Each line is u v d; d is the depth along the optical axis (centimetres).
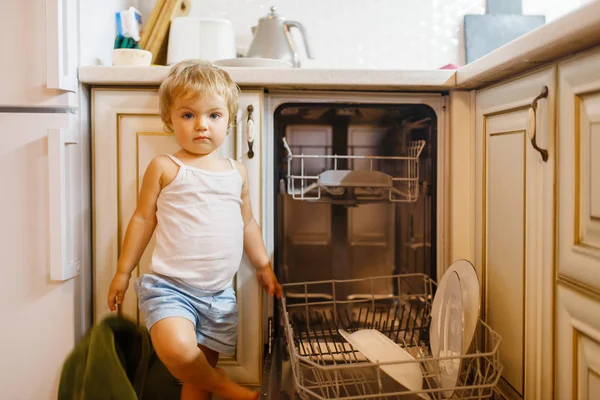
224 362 106
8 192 94
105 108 101
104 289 103
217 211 94
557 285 76
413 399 93
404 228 141
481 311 104
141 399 96
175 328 86
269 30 130
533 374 83
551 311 78
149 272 103
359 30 147
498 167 97
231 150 104
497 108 96
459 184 110
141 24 132
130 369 102
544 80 80
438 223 114
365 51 147
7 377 97
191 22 126
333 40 147
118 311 104
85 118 102
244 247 104
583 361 70
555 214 77
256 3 145
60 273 93
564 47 69
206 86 90
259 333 106
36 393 97
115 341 99
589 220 68
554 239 77
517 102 89
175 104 91
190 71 91
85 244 102
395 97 111
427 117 117
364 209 143
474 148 108
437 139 112
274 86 104
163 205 93
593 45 68
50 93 94
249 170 104
